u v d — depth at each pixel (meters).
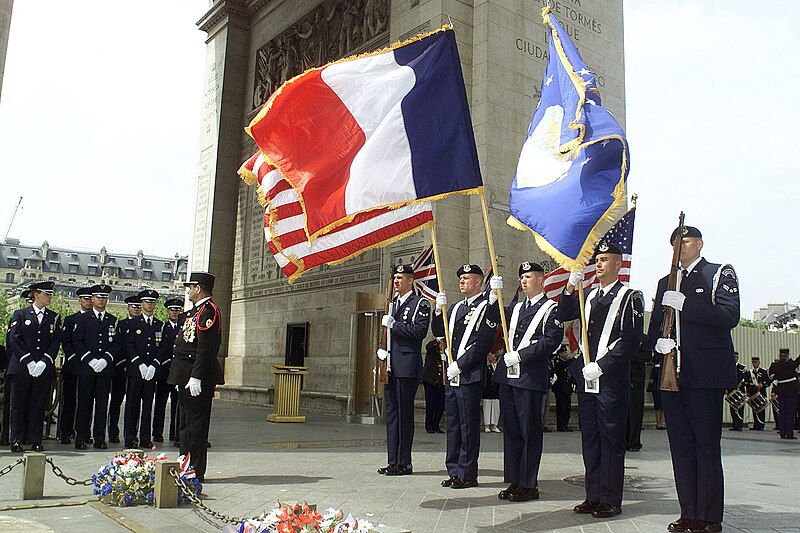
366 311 18.52
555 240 6.98
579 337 7.35
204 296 8.45
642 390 13.58
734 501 7.91
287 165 7.09
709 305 6.25
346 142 7.25
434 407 16.05
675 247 6.52
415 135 7.45
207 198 29.00
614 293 7.15
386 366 9.28
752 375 22.92
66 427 12.41
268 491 7.84
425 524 6.32
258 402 24.38
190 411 8.16
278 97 7.11
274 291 25.55
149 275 124.75
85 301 11.99
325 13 25.41
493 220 18.42
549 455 11.97
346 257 7.77
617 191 6.80
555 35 7.80
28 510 6.74
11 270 120.06
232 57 29.58
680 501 6.34
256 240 27.19
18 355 11.11
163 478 6.90
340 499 7.41
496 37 19.48
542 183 7.47
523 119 19.62
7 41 14.45
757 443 16.41
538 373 7.64
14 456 10.61
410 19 20.44
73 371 11.88
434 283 13.59
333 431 15.42
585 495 7.97
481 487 8.31
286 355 23.98
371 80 7.47
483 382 8.32
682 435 6.36
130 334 12.25
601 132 6.96
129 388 12.09
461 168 7.55
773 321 97.94
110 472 7.05
